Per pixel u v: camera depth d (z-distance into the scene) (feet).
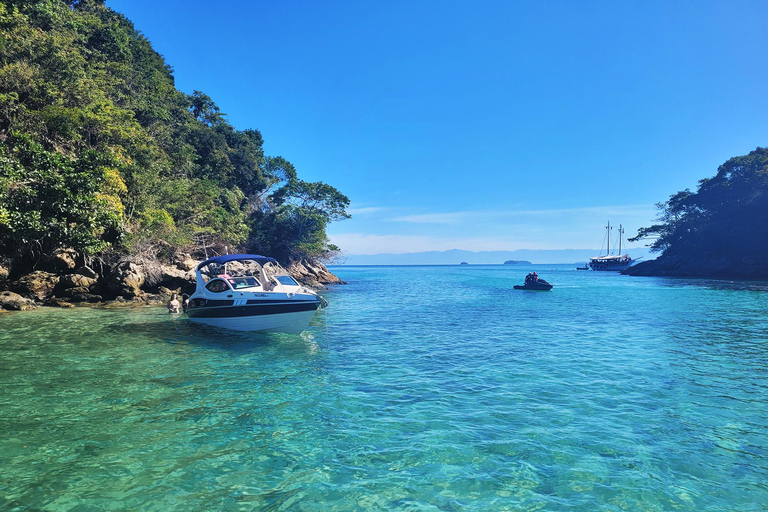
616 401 25.67
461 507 14.66
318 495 15.38
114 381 29.22
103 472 16.94
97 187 65.72
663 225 247.50
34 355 36.19
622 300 90.94
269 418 22.82
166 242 94.22
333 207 184.14
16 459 17.90
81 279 76.07
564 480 16.53
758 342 43.98
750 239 184.96
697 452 18.98
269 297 46.01
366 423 22.18
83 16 113.60
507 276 258.78
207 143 148.15
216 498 15.17
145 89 124.26
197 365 33.99
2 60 73.97
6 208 58.13
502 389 28.04
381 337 47.29
